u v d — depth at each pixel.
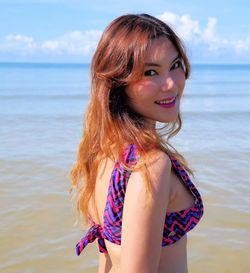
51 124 15.80
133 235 1.42
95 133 1.84
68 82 65.12
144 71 1.65
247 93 40.31
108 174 1.74
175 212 1.62
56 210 6.01
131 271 1.41
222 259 4.72
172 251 1.67
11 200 6.42
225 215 5.89
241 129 14.66
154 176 1.47
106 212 1.64
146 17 1.70
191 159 9.36
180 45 1.70
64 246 4.98
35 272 4.45
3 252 4.84
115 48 1.65
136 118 1.73
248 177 7.79
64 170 8.23
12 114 19.64
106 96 1.70
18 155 9.66
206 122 16.91
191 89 47.56
